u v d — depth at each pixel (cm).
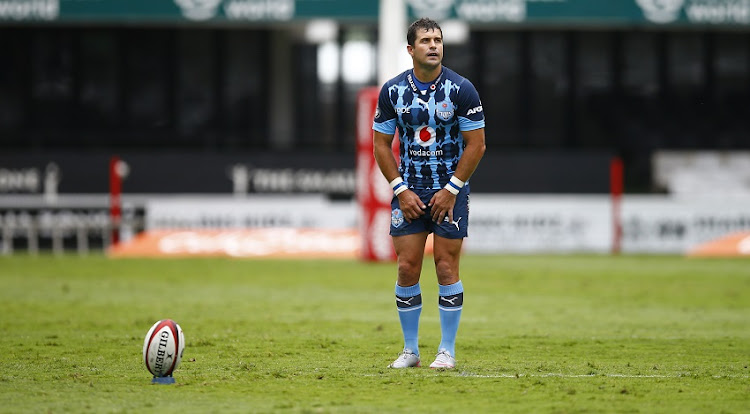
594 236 9669
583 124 11056
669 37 11044
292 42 10894
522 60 10975
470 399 2398
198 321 4178
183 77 10869
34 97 10788
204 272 7081
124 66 10819
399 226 2831
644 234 9619
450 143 2786
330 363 3000
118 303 4947
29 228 9631
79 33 10769
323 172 9981
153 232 9331
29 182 9725
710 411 2272
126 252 9138
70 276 6669
